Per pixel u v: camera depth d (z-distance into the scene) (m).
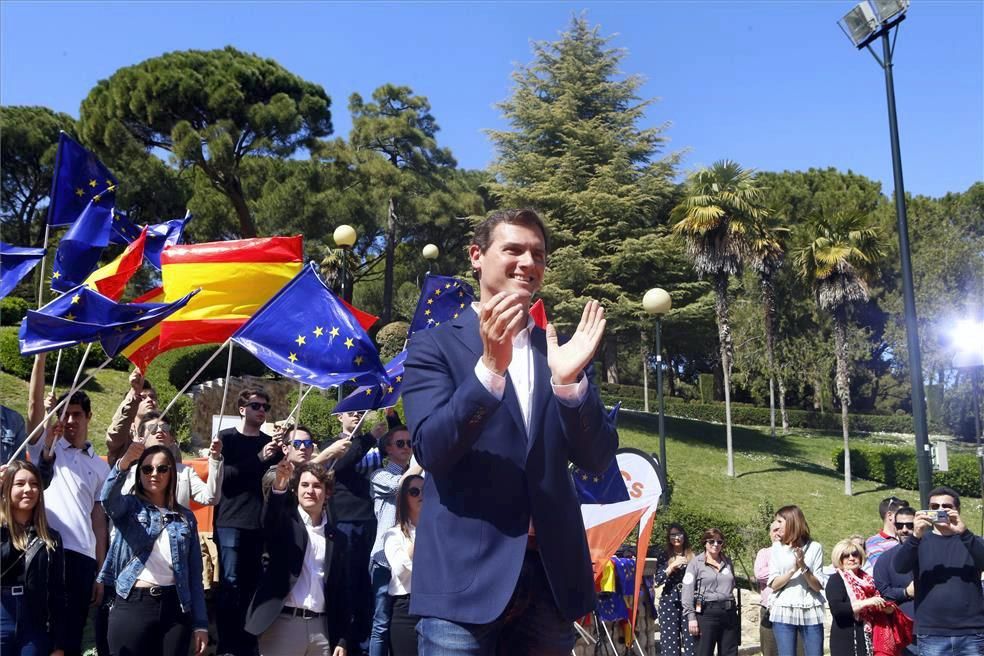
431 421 2.41
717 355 49.25
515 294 2.54
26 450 6.32
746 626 14.09
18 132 36.00
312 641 6.73
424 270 41.84
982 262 40.22
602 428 2.56
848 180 55.91
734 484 29.17
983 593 7.90
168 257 7.29
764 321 41.91
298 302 6.45
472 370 2.58
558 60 40.06
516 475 2.49
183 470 7.54
